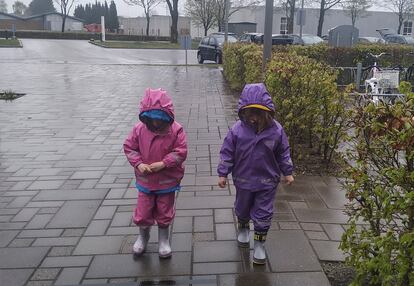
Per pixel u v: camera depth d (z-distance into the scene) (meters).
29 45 24.23
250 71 6.16
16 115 5.49
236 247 2.14
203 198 2.76
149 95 1.95
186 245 2.17
